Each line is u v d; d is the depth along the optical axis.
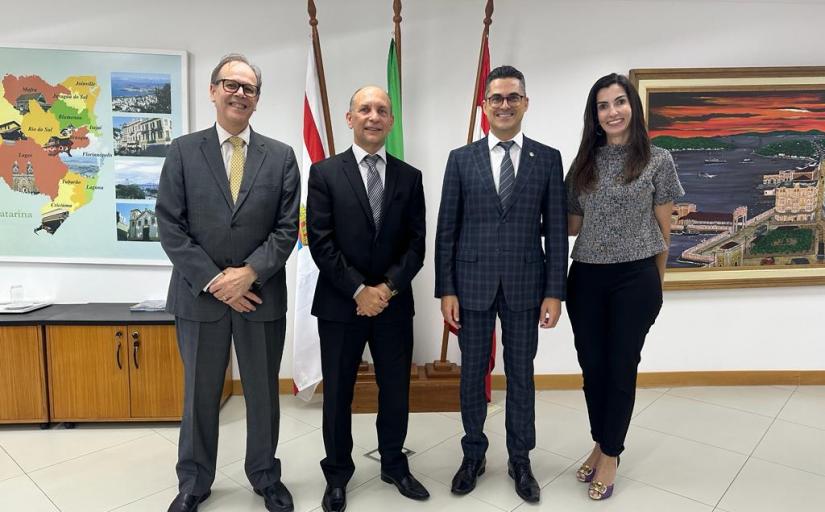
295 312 2.79
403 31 2.91
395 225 1.88
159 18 2.83
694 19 2.97
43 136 2.81
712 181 3.03
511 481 2.11
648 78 2.95
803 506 1.93
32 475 2.14
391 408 1.97
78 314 2.63
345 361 1.89
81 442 2.44
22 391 2.54
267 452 1.90
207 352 1.81
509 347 1.99
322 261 1.81
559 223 1.93
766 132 3.01
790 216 3.07
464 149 1.99
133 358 2.56
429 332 3.06
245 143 1.85
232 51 2.87
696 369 3.16
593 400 2.04
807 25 3.00
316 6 2.88
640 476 2.15
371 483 2.10
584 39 2.95
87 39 2.81
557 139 3.00
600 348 1.97
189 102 2.88
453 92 2.95
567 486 2.08
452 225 2.00
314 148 2.73
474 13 2.92
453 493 2.01
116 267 2.94
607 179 1.88
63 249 2.89
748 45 2.99
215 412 1.88
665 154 1.88
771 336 3.16
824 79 2.99
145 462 2.25
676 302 3.12
